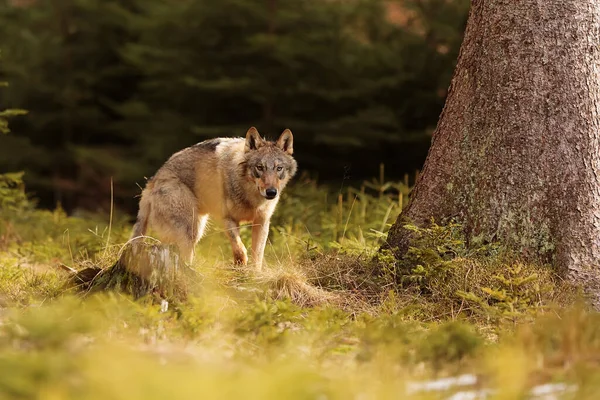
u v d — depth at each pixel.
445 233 12.09
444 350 8.10
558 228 11.89
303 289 11.91
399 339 8.51
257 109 33.94
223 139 14.84
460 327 8.59
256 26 32.84
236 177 14.16
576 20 11.90
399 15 34.34
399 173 32.34
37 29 38.09
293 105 32.31
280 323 10.27
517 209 12.02
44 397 6.00
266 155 14.17
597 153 11.98
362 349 8.59
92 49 37.56
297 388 6.26
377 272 12.57
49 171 36.88
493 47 12.19
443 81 30.98
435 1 31.95
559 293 11.36
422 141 30.94
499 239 12.08
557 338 8.44
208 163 14.41
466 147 12.40
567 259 11.79
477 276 11.65
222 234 17.11
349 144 30.64
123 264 11.24
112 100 38.25
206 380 6.07
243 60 32.88
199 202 14.61
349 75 32.16
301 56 31.67
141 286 11.05
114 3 36.88
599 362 7.74
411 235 12.73
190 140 32.84
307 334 8.89
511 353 7.36
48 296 11.72
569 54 11.91
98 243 16.02
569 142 11.92
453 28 31.00
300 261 13.32
